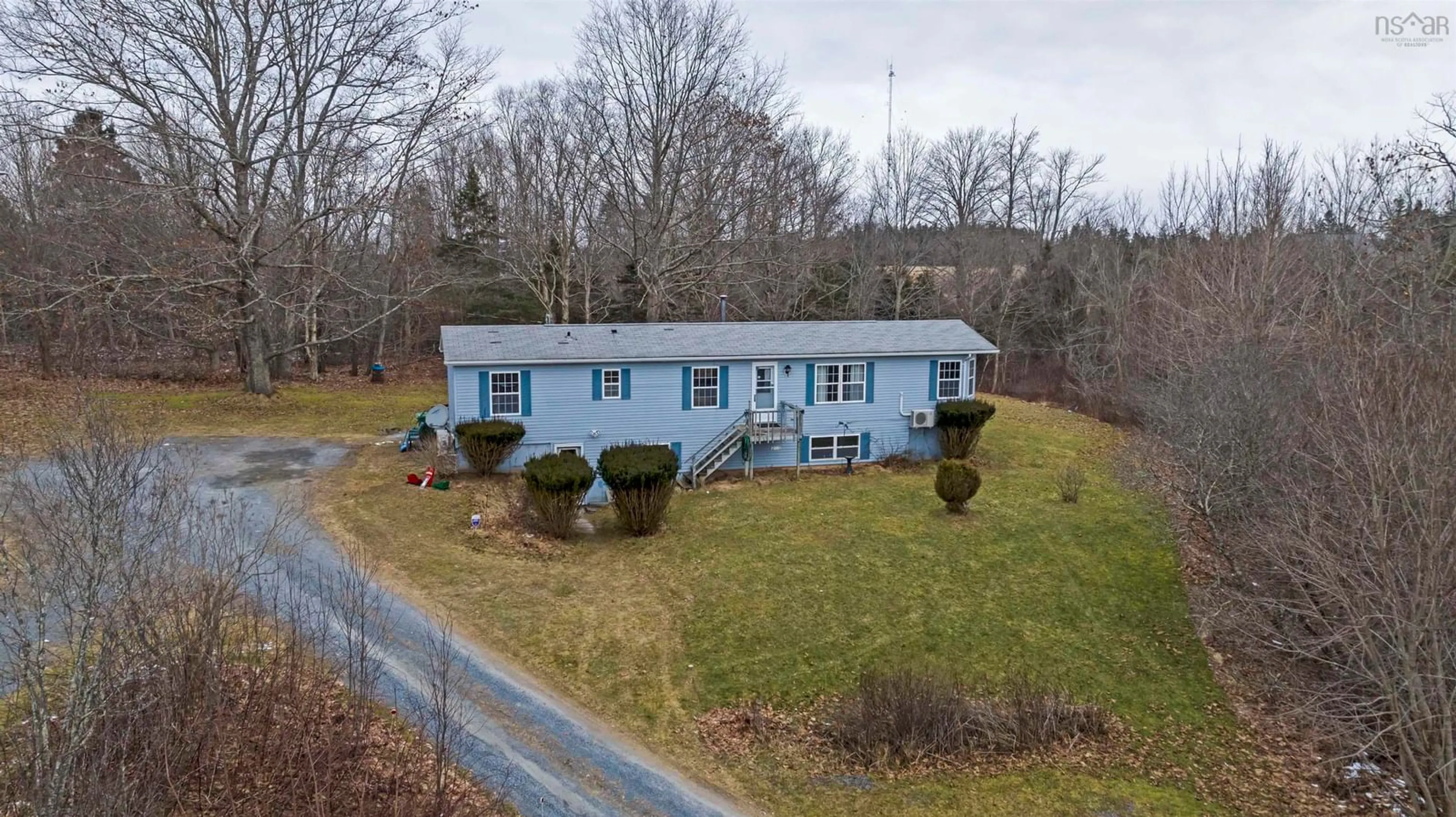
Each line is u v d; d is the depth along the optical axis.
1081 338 41.56
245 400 29.28
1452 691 9.79
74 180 28.72
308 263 30.17
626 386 23.47
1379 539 10.34
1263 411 16.47
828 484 23.75
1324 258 26.84
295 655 9.65
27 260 28.27
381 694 11.09
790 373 25.09
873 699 12.18
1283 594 14.40
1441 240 24.03
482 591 15.31
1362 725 11.06
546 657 13.32
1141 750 12.13
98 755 7.18
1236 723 12.98
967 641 14.98
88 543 8.09
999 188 57.09
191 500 11.86
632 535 19.12
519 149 43.16
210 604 9.15
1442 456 10.39
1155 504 22.12
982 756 11.60
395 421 28.16
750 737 11.86
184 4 25.98
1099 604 16.66
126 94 24.81
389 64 28.52
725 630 14.78
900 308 45.91
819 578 17.08
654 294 37.00
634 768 10.77
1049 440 29.97
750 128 38.78
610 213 42.56
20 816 6.64
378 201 29.75
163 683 7.94
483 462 21.53
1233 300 25.19
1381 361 12.65
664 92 37.19
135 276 25.92
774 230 41.41
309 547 16.14
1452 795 9.48
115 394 28.89
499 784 9.76
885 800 10.52
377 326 40.62
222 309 30.28
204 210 26.31
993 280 47.16
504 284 44.91
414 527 17.86
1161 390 22.45
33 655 8.73
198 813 7.50
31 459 12.88
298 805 7.82
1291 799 11.04
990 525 20.53
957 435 26.28
